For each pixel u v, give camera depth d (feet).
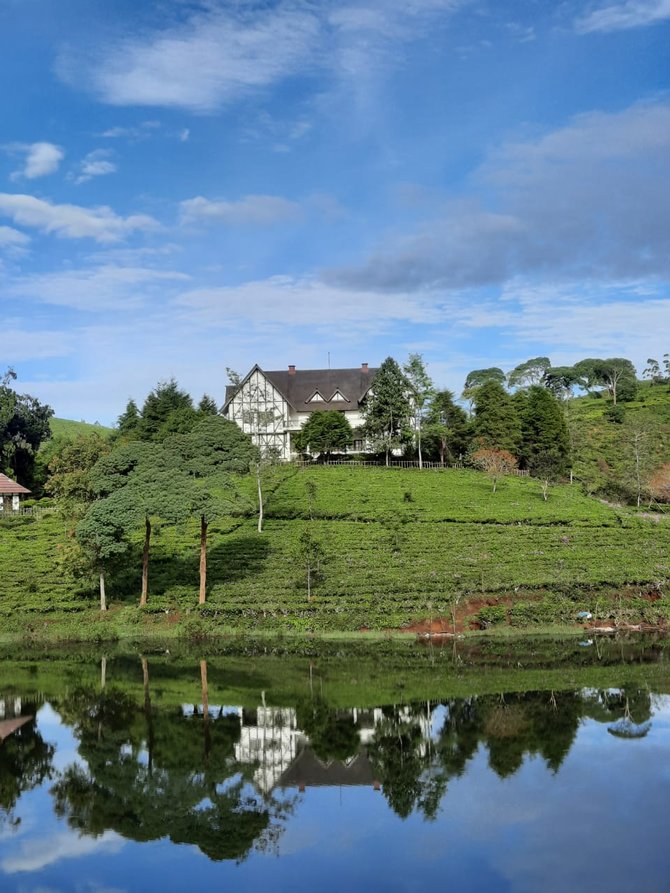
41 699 147.74
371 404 381.19
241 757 117.70
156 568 233.35
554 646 184.24
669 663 167.32
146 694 149.79
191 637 197.77
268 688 152.46
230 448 216.95
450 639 191.93
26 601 216.33
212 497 204.64
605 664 166.91
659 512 303.68
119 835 95.09
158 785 108.78
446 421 394.52
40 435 382.83
